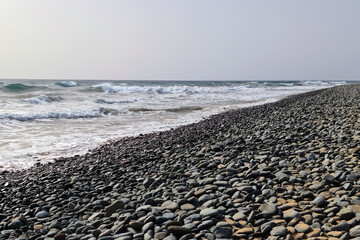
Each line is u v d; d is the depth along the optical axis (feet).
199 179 18.19
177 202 14.29
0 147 35.14
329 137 24.95
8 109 64.23
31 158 31.07
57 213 15.97
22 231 14.30
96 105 77.92
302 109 47.29
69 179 22.80
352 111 36.63
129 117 61.46
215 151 25.66
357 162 17.49
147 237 11.30
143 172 22.26
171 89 135.03
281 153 21.66
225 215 12.71
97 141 38.73
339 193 13.46
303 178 16.24
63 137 41.04
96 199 17.79
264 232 11.16
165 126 50.57
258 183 15.79
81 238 12.14
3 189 21.71
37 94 94.32
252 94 134.21
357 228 10.23
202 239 10.98
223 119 49.83
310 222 11.45
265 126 35.22
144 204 14.80
